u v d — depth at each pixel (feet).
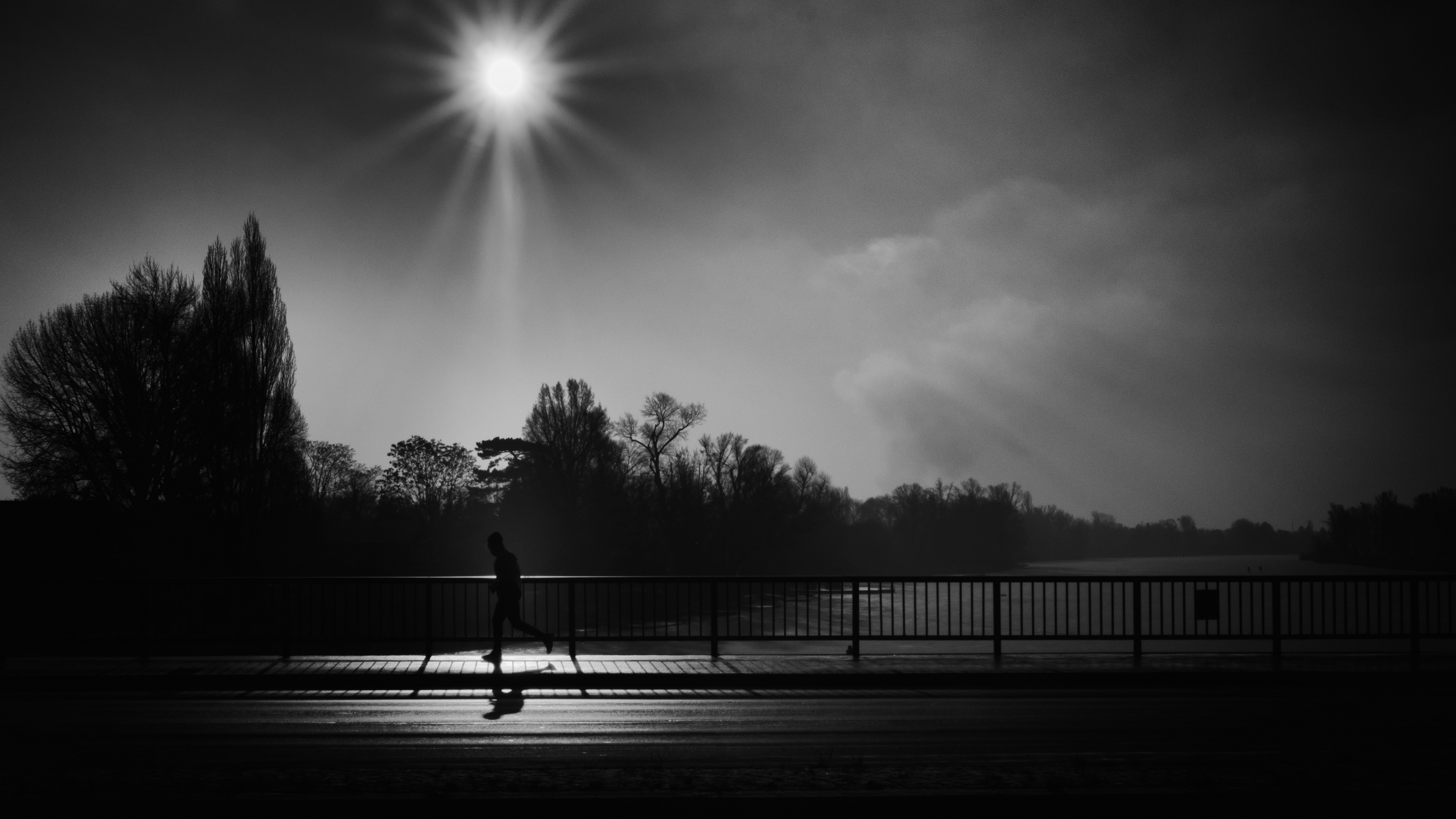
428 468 313.53
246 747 36.06
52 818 22.74
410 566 230.27
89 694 50.72
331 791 25.58
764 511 295.07
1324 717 43.11
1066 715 43.55
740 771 28.68
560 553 257.34
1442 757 34.17
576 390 275.80
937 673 54.13
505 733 39.14
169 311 166.81
